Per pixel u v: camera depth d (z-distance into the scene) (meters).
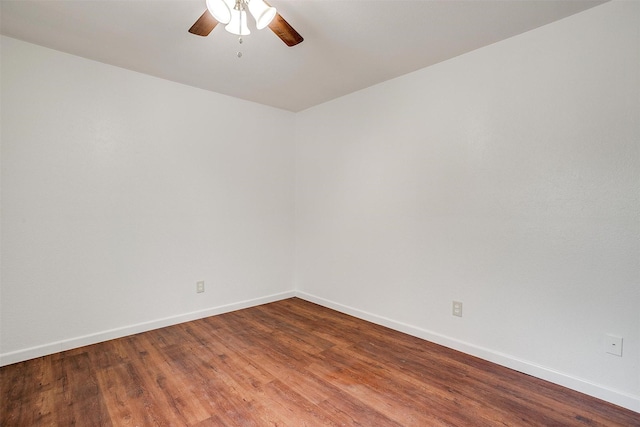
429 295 2.67
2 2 1.79
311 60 2.50
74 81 2.46
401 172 2.84
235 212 3.41
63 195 2.43
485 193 2.32
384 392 1.94
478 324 2.38
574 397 1.88
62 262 2.44
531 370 2.12
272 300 3.77
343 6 1.81
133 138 2.74
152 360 2.32
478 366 2.25
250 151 3.52
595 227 1.87
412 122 2.74
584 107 1.90
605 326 1.85
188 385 2.00
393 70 2.70
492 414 1.73
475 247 2.38
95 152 2.56
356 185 3.23
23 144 2.27
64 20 1.98
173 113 2.95
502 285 2.25
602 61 1.83
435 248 2.62
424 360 2.34
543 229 2.06
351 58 2.46
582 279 1.92
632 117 1.75
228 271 3.38
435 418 1.70
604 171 1.84
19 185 2.26
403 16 1.91
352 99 3.24
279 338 2.72
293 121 3.93
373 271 3.10
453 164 2.49
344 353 2.45
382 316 3.03
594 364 1.89
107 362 2.28
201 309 3.19
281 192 3.82
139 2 1.79
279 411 1.76
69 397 1.86
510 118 2.19
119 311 2.70
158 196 2.89
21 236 2.28
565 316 1.99
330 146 3.49
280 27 1.76
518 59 2.14
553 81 2.00
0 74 2.18
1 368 2.18
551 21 1.99
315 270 3.72
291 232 3.95
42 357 2.34
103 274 2.62
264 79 2.89
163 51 2.36
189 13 1.89
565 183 1.97
